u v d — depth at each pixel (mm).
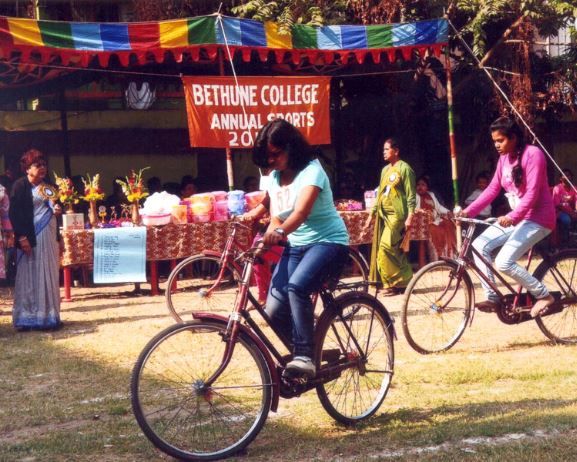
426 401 6324
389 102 16375
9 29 10844
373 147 17016
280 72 14766
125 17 16672
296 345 5387
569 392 6477
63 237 11445
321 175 5418
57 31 11109
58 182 11648
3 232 9969
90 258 11555
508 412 5953
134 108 17859
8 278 14000
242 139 12211
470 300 8148
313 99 12438
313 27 12320
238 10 14383
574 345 8242
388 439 5469
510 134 7672
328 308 5715
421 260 13391
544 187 7730
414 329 7992
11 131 17312
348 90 16359
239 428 5434
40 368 7824
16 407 6559
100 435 5723
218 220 12180
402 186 11273
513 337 8648
